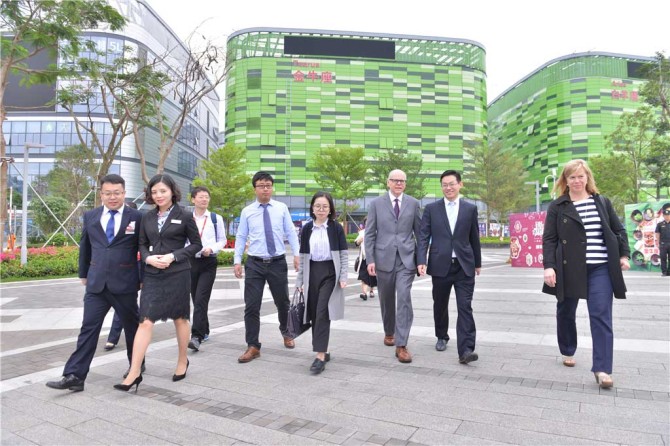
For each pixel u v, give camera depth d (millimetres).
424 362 4496
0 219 14516
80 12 14070
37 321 6961
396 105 57719
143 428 2947
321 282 4441
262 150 55219
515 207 42344
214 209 33594
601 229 3816
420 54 58688
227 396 3555
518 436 2738
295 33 56406
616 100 67562
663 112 27094
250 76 55625
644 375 3904
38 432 2891
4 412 3240
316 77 56500
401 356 4504
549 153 71625
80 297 9617
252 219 5000
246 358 4594
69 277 13602
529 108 78000
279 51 56188
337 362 4539
